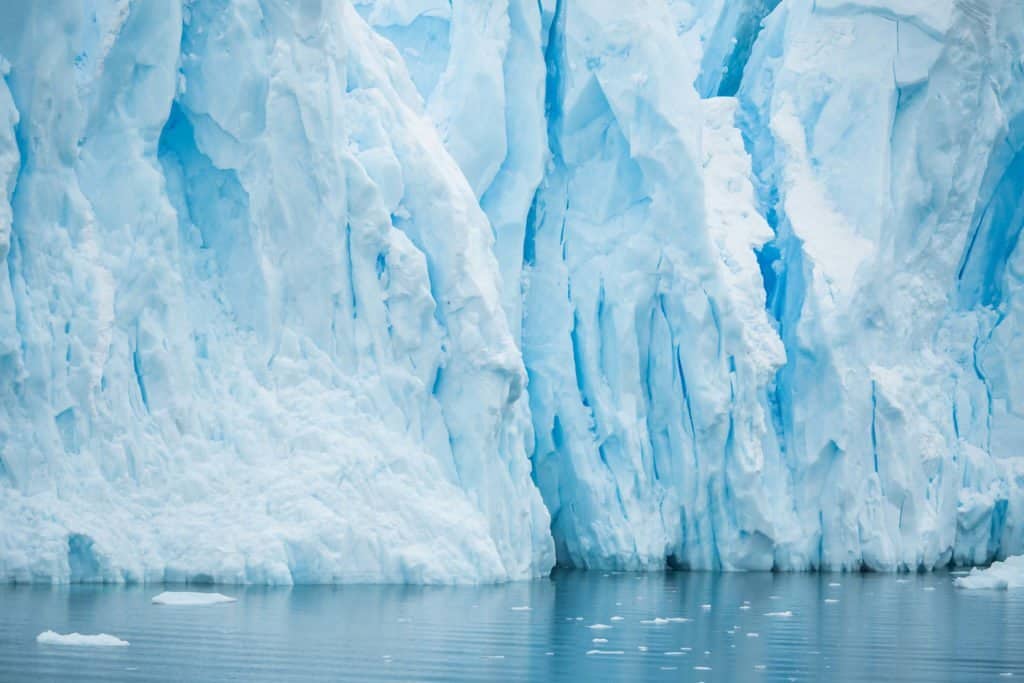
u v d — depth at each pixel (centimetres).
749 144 6775
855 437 6028
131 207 4609
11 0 4328
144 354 4484
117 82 4666
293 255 4841
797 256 6266
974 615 4053
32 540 4031
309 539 4381
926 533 6081
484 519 4925
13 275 4253
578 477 5772
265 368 4728
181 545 4259
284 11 4856
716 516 5903
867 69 6362
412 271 4950
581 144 6038
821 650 3158
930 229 6375
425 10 6269
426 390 4972
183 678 2442
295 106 4853
